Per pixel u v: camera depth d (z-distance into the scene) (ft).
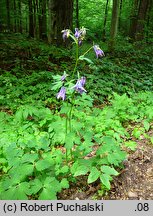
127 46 42.70
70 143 10.05
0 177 11.11
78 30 9.85
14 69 25.67
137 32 51.13
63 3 35.73
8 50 32.94
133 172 11.12
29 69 27.48
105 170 9.64
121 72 28.78
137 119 16.72
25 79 23.04
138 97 19.54
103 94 22.16
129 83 25.75
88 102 14.51
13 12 56.65
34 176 10.65
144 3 50.03
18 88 20.84
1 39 39.65
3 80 22.59
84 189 10.39
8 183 9.20
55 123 12.09
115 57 37.96
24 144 12.07
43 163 9.61
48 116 14.96
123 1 73.92
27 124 14.58
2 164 11.68
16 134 13.65
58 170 10.34
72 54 33.17
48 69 27.76
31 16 61.46
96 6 77.41
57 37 36.96
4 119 15.47
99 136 13.80
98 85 23.38
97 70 27.48
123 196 10.07
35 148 12.16
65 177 10.62
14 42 37.81
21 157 10.12
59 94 9.44
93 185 10.52
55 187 9.20
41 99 20.21
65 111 10.98
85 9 75.05
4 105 19.03
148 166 11.58
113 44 41.06
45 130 15.07
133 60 36.83
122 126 16.30
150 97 19.26
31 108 15.16
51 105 19.61
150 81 28.12
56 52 32.58
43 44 37.99
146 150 12.74
